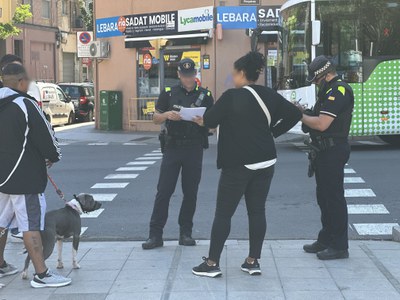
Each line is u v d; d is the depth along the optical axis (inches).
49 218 192.9
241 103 183.9
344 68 506.0
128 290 182.1
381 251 224.5
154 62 774.5
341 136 207.6
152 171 444.5
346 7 503.5
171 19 752.3
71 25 1544.0
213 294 176.7
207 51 736.3
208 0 736.3
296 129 526.3
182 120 226.5
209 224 279.7
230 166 186.9
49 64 1432.1
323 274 195.8
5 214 185.6
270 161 188.9
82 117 1030.4
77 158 538.9
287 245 237.5
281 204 318.7
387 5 503.2
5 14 1202.0
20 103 178.1
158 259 217.6
